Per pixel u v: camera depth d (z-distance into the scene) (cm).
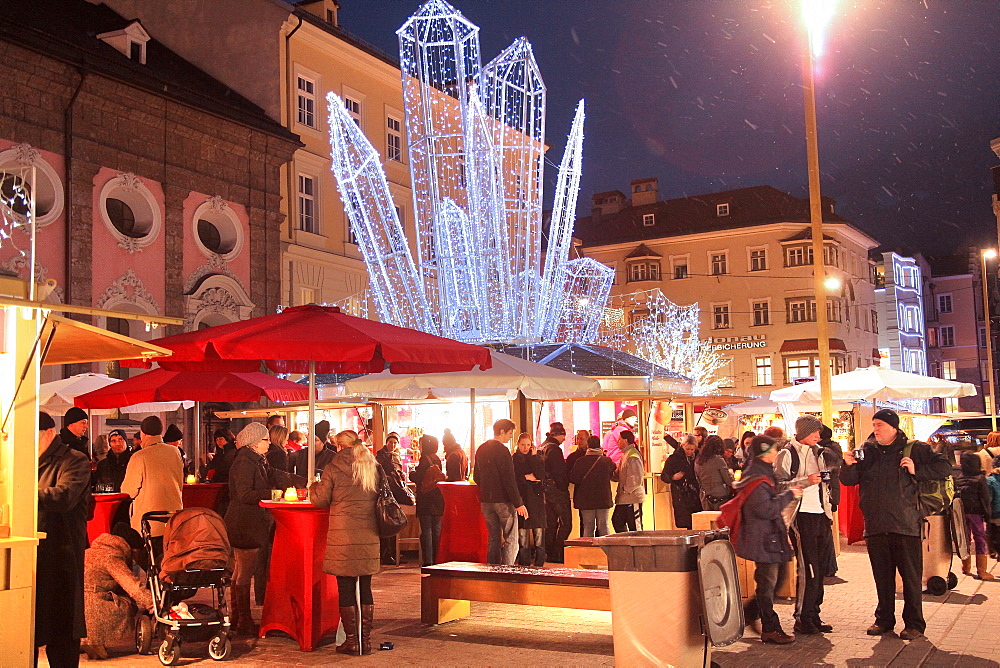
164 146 2536
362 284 3406
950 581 1205
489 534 1209
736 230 6456
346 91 3444
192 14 3161
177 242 2558
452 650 855
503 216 2164
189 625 810
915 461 1030
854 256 6819
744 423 3141
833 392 1745
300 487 1091
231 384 1321
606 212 7131
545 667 784
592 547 1246
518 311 2155
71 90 2261
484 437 1950
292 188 3120
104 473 1391
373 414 1998
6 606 609
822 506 931
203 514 852
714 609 673
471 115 2148
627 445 1470
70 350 734
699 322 6525
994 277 8094
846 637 891
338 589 851
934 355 8138
